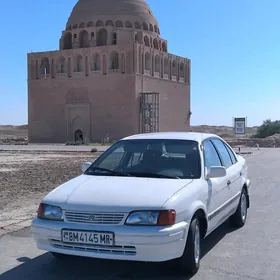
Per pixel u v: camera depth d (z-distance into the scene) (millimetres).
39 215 5863
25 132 133875
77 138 70062
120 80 66500
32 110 73688
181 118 78562
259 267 6211
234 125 40156
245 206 9102
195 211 5875
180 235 5449
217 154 7781
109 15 72250
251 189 14180
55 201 5777
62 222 5605
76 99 69812
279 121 84000
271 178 17391
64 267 6246
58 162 26922
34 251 7059
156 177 6438
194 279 5730
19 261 6547
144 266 6227
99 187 6004
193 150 6930
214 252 6949
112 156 7234
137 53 66125
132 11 73812
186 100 80312
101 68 67688
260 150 42250
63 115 71125
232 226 8688
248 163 25578
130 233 5262
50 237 5645
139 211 5367
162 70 73125
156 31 77500
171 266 5992
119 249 5332
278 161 27188
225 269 6125
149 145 7199
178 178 6406
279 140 57062
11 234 8172
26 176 18438
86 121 69062
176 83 77062
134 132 66000
